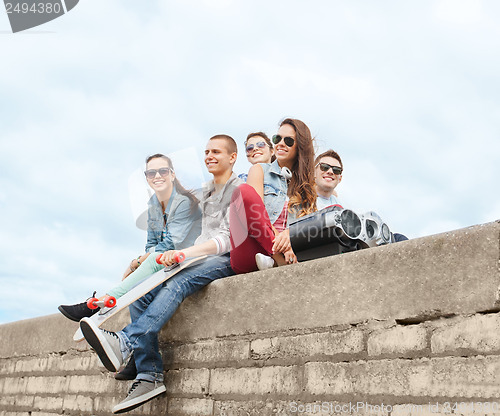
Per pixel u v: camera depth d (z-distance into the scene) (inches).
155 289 144.9
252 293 129.8
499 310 92.8
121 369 148.9
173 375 141.7
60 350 189.2
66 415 178.1
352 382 108.0
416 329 101.8
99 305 136.5
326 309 115.4
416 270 103.8
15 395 204.2
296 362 118.0
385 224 138.3
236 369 128.7
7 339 216.2
